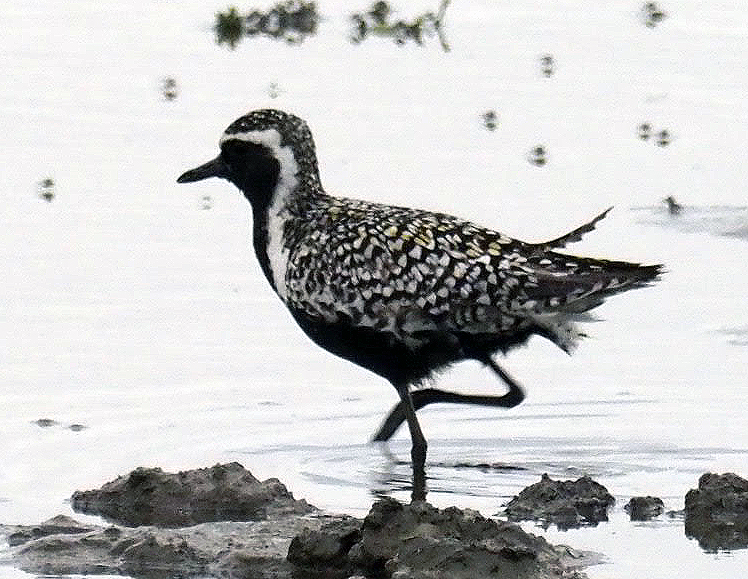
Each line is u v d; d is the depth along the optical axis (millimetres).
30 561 10055
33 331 15008
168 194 18969
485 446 12812
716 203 18891
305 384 14102
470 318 12359
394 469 12211
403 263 12414
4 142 20547
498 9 27453
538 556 9633
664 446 12648
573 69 24219
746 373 14242
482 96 22891
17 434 12703
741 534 10492
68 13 26891
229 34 25812
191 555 10086
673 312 15828
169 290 16109
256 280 16438
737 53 25047
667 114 22250
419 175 19469
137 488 11312
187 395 13727
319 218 12922
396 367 12695
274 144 13109
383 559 9688
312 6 26484
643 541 10352
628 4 27750
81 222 17953
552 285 12219
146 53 24719
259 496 11258
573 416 13422
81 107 22000
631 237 17875
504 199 18812
